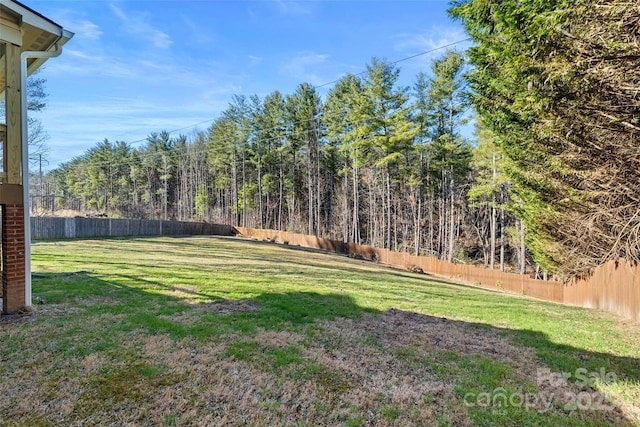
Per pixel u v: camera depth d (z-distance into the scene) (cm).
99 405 286
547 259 1191
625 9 406
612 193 652
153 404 292
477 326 603
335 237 3359
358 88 2592
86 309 546
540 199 945
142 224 2434
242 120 3416
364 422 288
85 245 1566
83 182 5241
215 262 1267
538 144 712
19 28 522
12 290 512
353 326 546
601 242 885
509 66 584
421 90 2494
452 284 1473
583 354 480
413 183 2614
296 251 2177
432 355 443
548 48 475
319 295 771
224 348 416
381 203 3272
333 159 3350
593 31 444
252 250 1948
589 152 617
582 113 527
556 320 706
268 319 549
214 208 4247
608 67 438
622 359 465
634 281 779
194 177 4500
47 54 557
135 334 444
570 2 446
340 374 372
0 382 314
